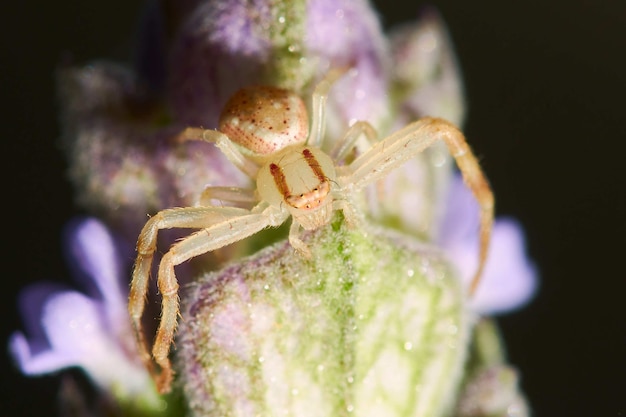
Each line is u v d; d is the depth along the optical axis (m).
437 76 0.05
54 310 0.05
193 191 0.05
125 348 0.05
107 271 0.05
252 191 0.05
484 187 0.05
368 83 0.05
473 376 0.05
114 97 0.05
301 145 0.05
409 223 0.05
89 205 0.05
